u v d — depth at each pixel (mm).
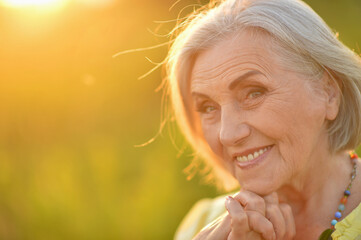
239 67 1099
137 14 4461
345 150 1227
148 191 2867
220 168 1506
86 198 2928
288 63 1099
